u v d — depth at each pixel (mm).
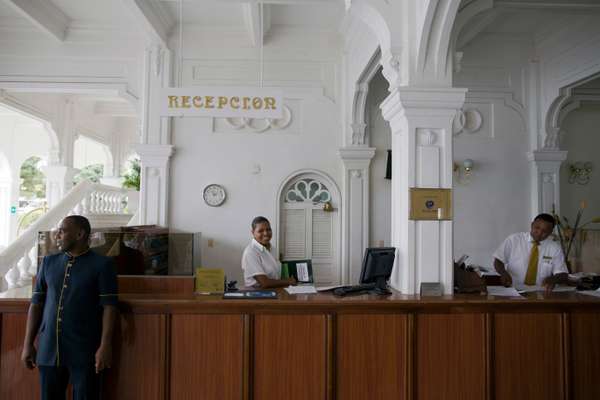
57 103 8750
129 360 2818
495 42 5793
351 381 2875
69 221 2570
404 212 3324
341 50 6234
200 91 3607
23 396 2801
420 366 2898
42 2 5344
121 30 6102
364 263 3174
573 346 2945
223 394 2826
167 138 6016
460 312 2928
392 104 3436
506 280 3699
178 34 6137
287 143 6172
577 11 4043
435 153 3275
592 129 6258
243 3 5066
